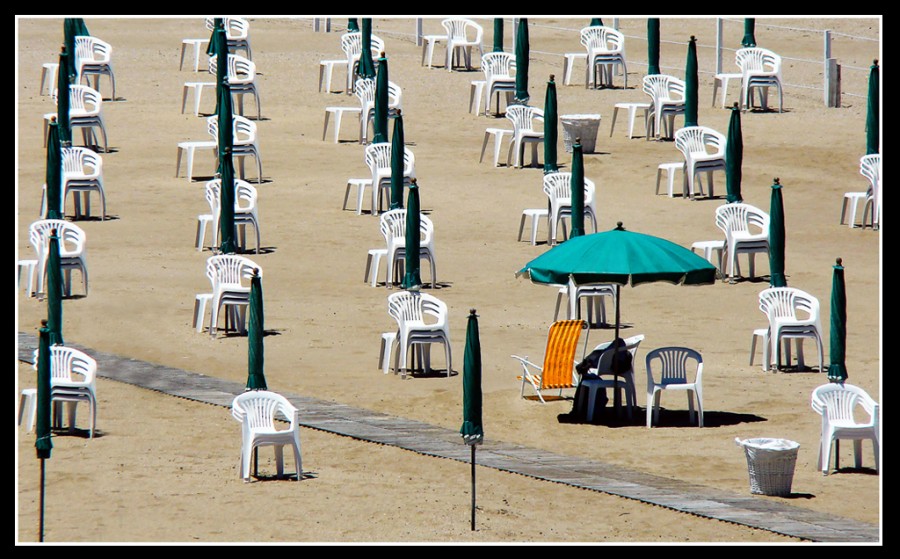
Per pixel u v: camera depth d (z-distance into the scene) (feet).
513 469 195.52
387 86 378.53
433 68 500.33
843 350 207.92
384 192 377.09
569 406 229.45
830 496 187.62
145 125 431.84
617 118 447.42
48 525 169.48
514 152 403.75
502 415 223.51
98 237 335.06
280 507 177.68
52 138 292.81
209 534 166.71
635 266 217.77
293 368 246.68
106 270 309.01
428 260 321.11
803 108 456.04
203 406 223.30
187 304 286.87
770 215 275.18
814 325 247.09
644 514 177.68
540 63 510.99
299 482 188.65
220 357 253.44
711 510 179.32
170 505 177.78
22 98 439.22
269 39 533.55
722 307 289.94
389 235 303.07
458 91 476.54
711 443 210.79
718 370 248.93
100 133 421.59
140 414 218.59
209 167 397.39
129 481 187.42
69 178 344.49
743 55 455.63
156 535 166.20
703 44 546.67
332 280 306.35
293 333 268.62
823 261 324.80
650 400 218.59
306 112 453.58
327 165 399.03
